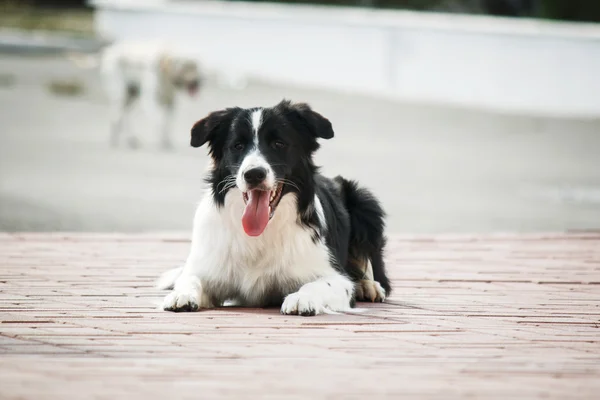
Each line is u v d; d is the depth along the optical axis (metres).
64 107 26.50
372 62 30.80
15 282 8.27
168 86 21.73
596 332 6.57
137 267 9.23
